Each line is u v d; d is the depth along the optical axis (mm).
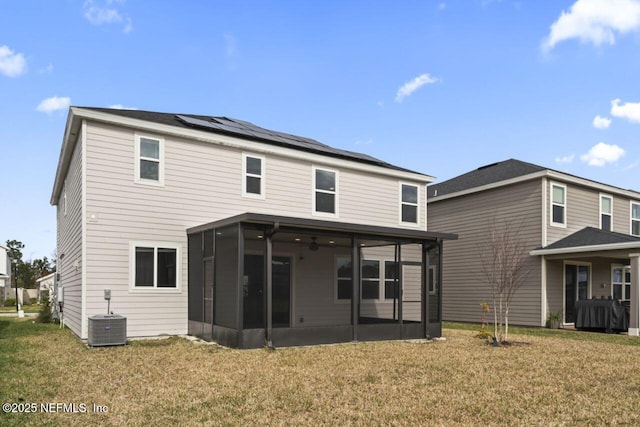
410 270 13078
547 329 14383
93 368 6902
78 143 10680
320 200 13273
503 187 16453
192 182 11164
